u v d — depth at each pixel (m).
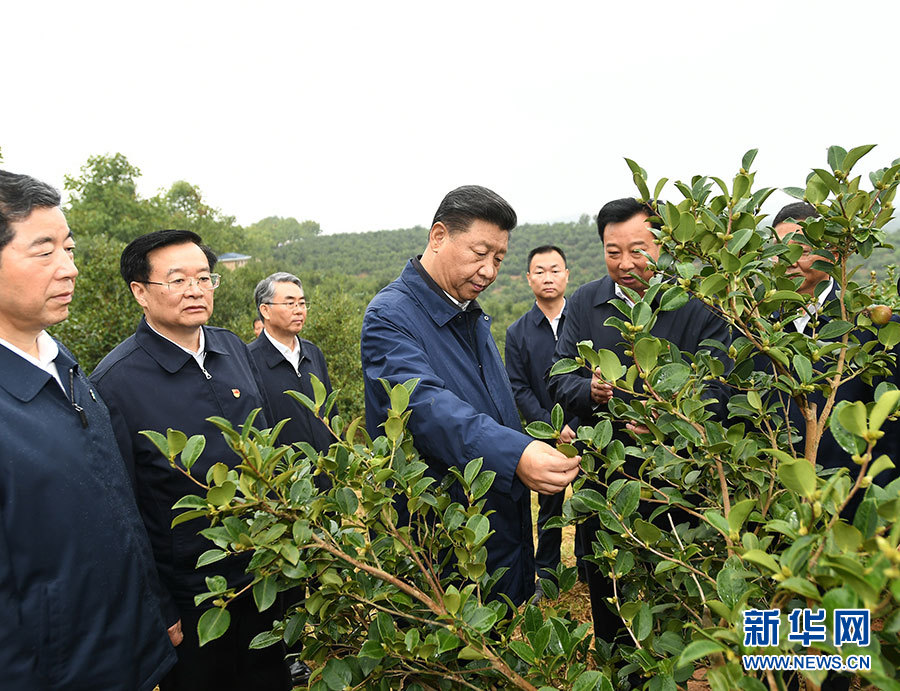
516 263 103.94
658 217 1.61
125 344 2.43
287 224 149.50
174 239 2.31
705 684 1.91
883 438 2.29
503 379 2.35
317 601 1.41
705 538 1.57
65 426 1.72
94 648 1.66
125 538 1.79
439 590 1.49
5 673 1.50
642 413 1.54
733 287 1.46
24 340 1.74
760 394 1.72
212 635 1.26
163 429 2.25
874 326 1.69
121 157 43.53
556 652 1.33
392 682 1.55
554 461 1.55
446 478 1.72
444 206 2.01
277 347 3.99
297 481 1.38
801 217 2.55
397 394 1.45
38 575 1.58
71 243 1.77
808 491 0.90
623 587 1.71
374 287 49.38
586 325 2.84
